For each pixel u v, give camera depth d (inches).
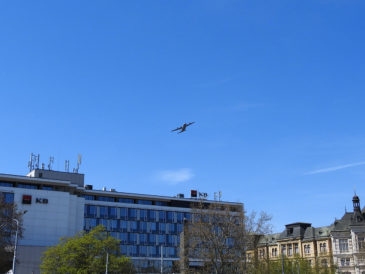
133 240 5196.9
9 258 3467.0
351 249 4259.4
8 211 3533.5
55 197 4817.9
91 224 5064.0
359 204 4439.0
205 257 3080.7
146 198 5497.1
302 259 4195.4
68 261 3208.7
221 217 3184.1
